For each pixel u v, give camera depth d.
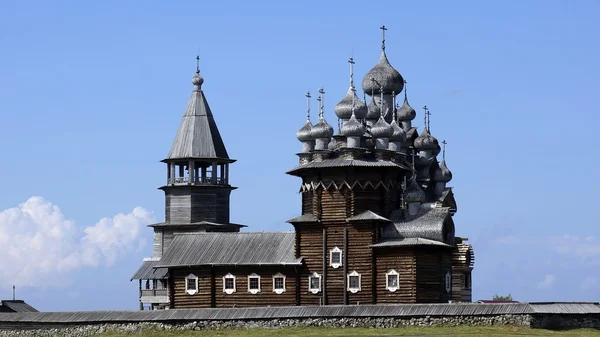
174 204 195.12
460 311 144.62
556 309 142.50
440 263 163.25
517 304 143.12
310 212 168.50
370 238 162.50
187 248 174.50
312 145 174.25
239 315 153.88
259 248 170.75
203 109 198.50
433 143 183.88
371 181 165.25
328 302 164.25
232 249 172.00
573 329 141.25
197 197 194.50
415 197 165.75
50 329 162.38
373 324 147.50
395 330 144.25
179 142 196.38
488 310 143.50
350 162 164.25
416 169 182.75
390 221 164.12
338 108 172.25
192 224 193.25
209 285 171.38
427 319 145.25
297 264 165.75
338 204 164.88
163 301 192.12
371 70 184.62
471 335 136.75
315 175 166.75
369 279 162.00
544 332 138.50
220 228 194.12
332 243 164.88
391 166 164.75
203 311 155.88
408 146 184.25
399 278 160.25
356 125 166.25
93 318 160.50
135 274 193.50
